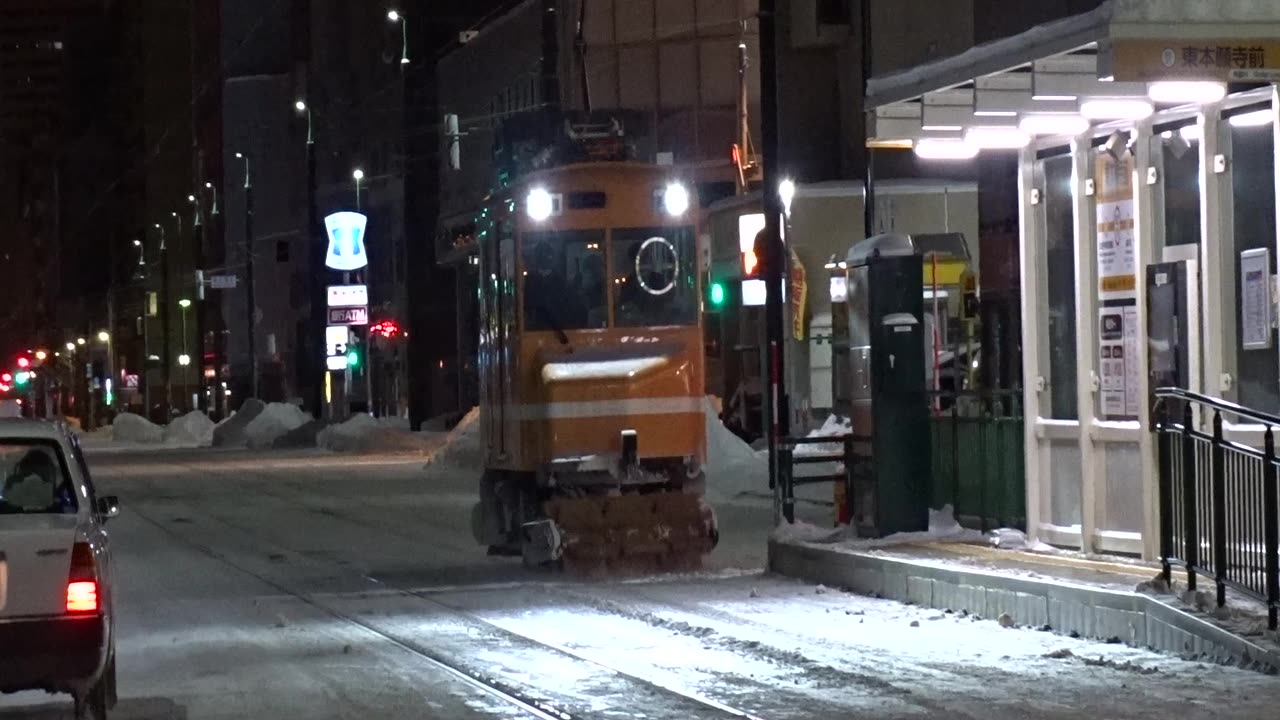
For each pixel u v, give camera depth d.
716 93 63.41
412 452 64.69
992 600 17.33
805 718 12.51
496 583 22.55
